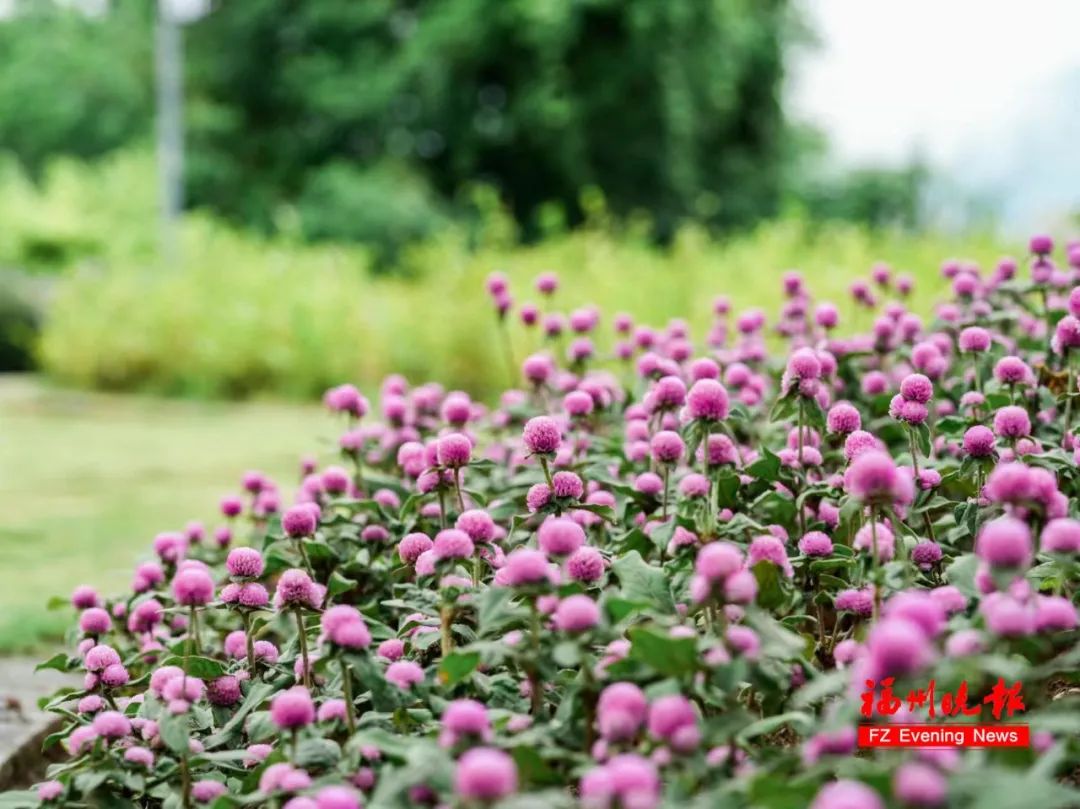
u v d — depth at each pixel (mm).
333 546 3000
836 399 3578
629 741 1596
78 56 29297
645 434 3186
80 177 26469
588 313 3990
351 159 25406
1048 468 2391
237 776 2146
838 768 1558
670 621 1818
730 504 2635
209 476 7625
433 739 1831
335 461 6328
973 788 1288
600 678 1768
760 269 9133
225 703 2273
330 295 13047
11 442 9484
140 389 13344
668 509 2740
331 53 24734
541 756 1674
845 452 2393
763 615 1814
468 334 11375
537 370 3434
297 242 21219
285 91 25312
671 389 2545
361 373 12344
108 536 5719
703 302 8688
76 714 2314
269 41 25547
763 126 25094
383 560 2951
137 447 9094
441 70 22453
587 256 11242
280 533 3166
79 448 9070
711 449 2449
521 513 2717
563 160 22109
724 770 1661
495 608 1841
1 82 29594
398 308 12430
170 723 1924
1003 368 2676
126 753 2037
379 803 1573
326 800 1634
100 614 2660
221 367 12867
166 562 3168
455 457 2406
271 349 12703
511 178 23625
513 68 22422
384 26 24516
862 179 27719
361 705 2232
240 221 25312
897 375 3721
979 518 2324
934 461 2645
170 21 16234
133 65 29328
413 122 24203
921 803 1227
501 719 1817
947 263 4043
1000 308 3822
